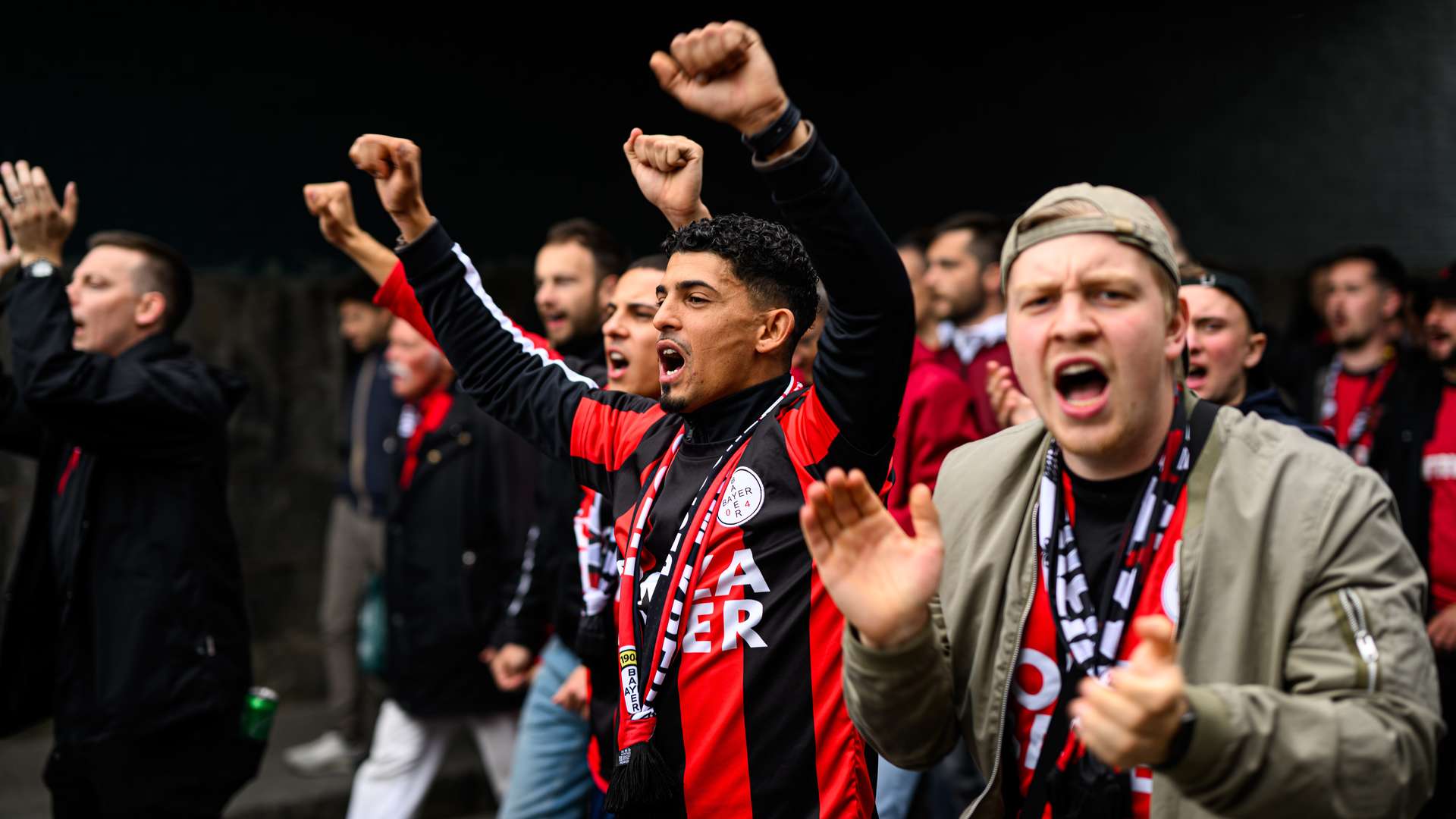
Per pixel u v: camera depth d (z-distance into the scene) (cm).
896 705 155
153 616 309
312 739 554
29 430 354
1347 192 816
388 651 412
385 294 250
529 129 630
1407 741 136
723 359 196
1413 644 141
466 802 507
